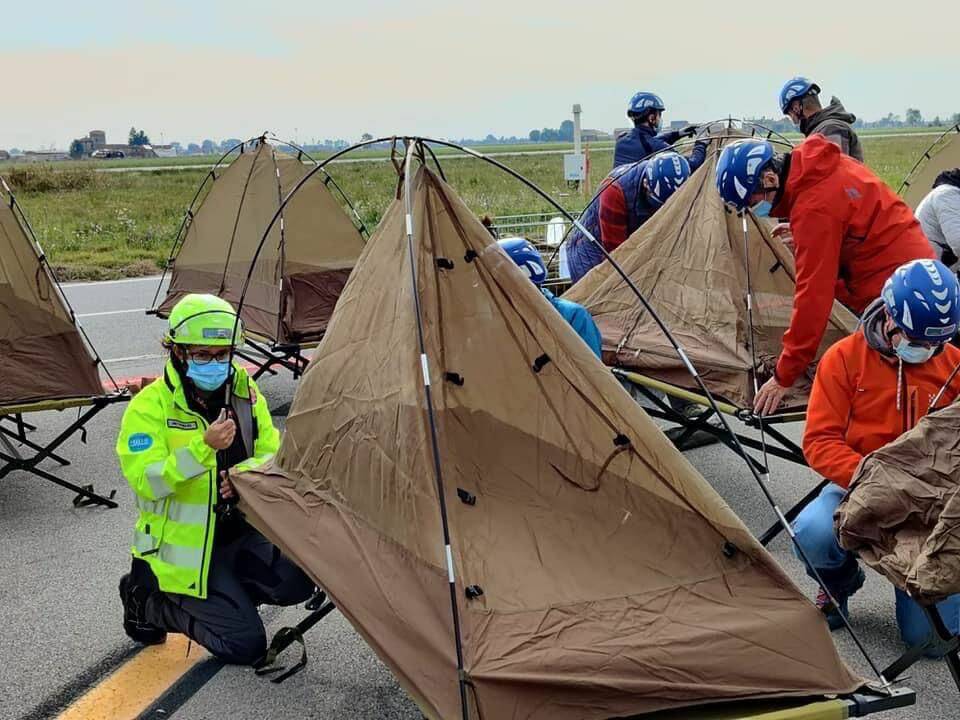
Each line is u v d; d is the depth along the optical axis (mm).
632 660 2604
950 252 5996
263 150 7859
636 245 5891
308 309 7367
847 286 4652
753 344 5059
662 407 5449
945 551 2857
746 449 6496
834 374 3729
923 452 3123
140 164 89375
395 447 2975
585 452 3049
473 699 2480
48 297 5699
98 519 5625
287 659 3984
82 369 5723
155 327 10953
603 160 40031
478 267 3125
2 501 5902
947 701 3580
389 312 3189
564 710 2539
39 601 4586
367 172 46219
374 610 2848
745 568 2924
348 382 3293
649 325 5551
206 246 8109
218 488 3660
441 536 2779
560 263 7832
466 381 3057
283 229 7344
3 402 5508
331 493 3291
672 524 2973
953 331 3469
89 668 3969
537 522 2918
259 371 7215
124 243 19312
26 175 37594
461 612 2635
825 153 4383
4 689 3820
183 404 3662
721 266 5332
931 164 9164
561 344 3061
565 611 2703
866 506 3100
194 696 3740
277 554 3801
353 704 3662
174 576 3621
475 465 2984
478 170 46750
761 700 2693
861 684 2762
